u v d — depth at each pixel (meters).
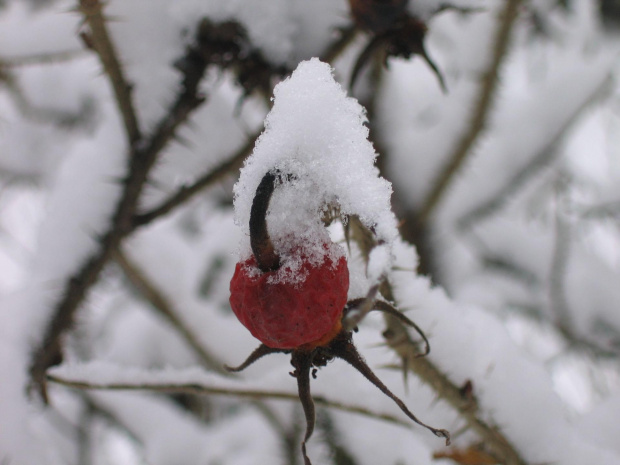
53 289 0.43
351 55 0.56
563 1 0.82
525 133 0.69
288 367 0.39
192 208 0.94
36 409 0.45
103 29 0.39
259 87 0.43
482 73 0.50
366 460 0.47
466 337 0.35
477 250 0.91
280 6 0.41
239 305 0.32
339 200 0.31
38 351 0.42
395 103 0.61
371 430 0.48
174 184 0.53
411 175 0.59
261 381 0.39
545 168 0.73
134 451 0.92
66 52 0.54
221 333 0.58
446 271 0.73
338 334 0.33
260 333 0.32
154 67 0.42
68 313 0.43
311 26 0.42
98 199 0.43
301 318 0.32
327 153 0.31
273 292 0.32
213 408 0.91
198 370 0.39
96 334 1.00
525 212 0.89
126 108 0.41
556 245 0.74
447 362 0.35
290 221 0.32
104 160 0.44
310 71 0.31
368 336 0.39
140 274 0.57
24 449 0.43
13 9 0.77
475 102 0.52
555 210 0.79
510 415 0.36
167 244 0.62
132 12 0.41
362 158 0.31
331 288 0.32
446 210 0.70
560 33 0.83
